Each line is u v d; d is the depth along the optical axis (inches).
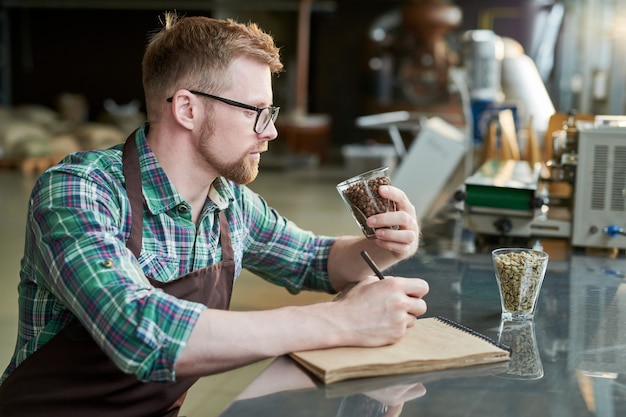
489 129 121.3
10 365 60.6
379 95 471.8
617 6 172.2
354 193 60.5
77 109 487.2
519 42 470.0
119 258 50.5
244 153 57.8
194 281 57.1
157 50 58.2
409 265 78.4
